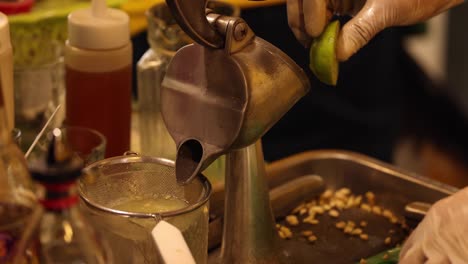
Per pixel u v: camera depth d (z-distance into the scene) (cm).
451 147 254
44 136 92
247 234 88
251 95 80
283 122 172
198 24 78
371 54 167
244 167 87
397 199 110
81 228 67
